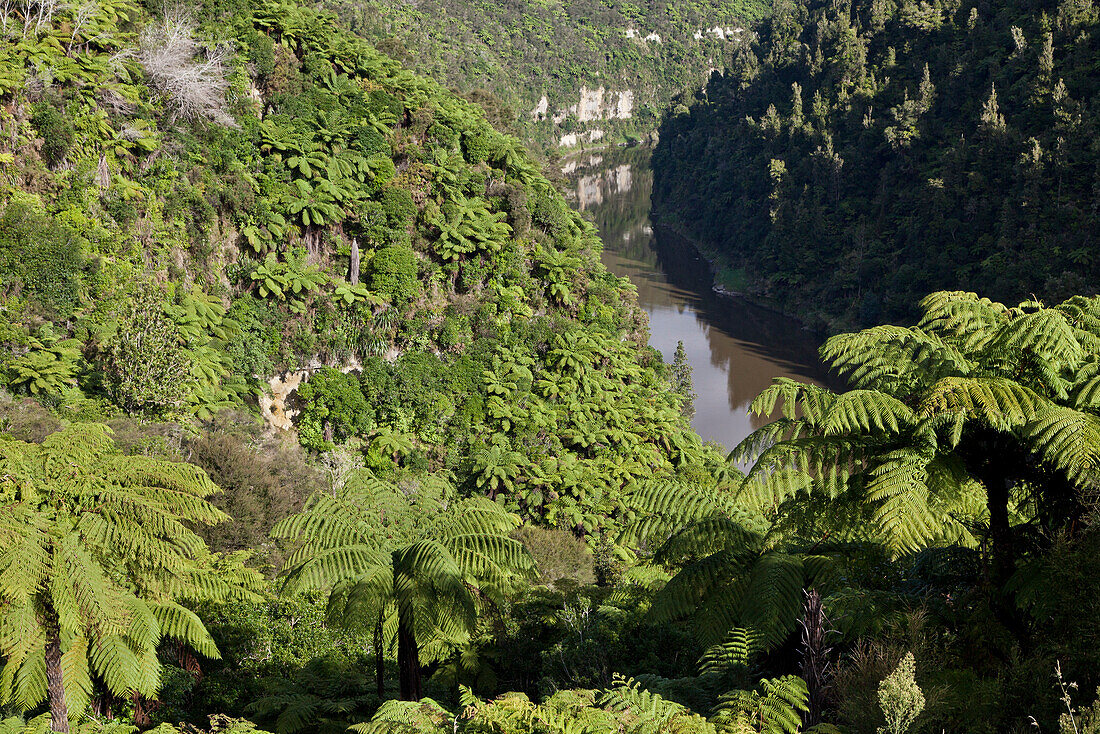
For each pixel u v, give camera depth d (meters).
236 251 43.31
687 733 4.85
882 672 5.12
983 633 5.76
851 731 4.92
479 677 10.72
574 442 43.00
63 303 31.78
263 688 11.23
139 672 8.24
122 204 36.38
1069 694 4.65
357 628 9.04
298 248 44.94
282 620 12.77
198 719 11.05
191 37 45.75
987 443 6.16
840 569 6.91
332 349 44.84
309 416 42.28
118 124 38.44
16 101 34.28
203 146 43.09
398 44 76.00
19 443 8.03
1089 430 5.15
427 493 10.74
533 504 39.41
